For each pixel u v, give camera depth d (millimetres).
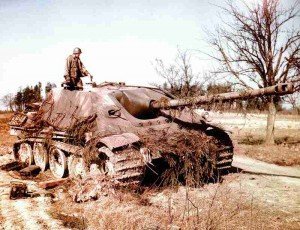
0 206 6680
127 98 8930
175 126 8648
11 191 7199
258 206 6938
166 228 5508
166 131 8242
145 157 7012
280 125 27438
